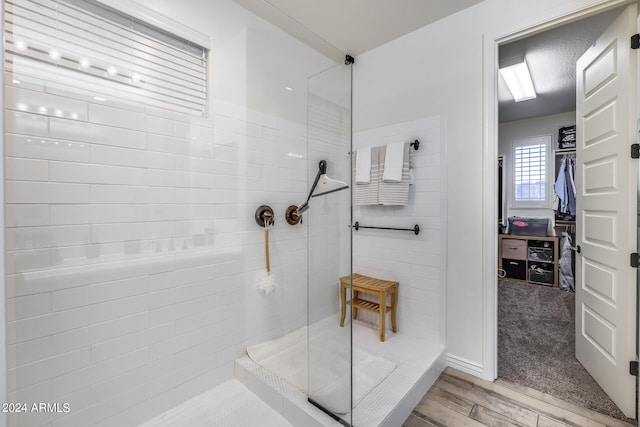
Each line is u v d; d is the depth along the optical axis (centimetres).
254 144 181
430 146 206
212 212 162
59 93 112
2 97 77
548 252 386
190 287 153
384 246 232
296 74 196
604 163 162
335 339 140
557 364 194
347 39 224
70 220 114
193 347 155
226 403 152
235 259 173
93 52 123
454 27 193
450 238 196
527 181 431
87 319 119
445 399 160
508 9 172
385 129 230
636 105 141
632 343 142
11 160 101
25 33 105
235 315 174
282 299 197
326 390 134
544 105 371
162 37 145
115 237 127
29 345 104
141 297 135
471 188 186
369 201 227
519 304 313
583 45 232
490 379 177
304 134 194
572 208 375
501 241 422
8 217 100
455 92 193
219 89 165
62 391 112
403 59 219
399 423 139
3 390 75
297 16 196
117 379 128
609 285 158
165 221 144
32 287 105
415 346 199
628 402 143
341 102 167
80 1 119
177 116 148
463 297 190
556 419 144
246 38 176
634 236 143
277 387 149
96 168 121
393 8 188
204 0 158
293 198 201
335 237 157
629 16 142
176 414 143
